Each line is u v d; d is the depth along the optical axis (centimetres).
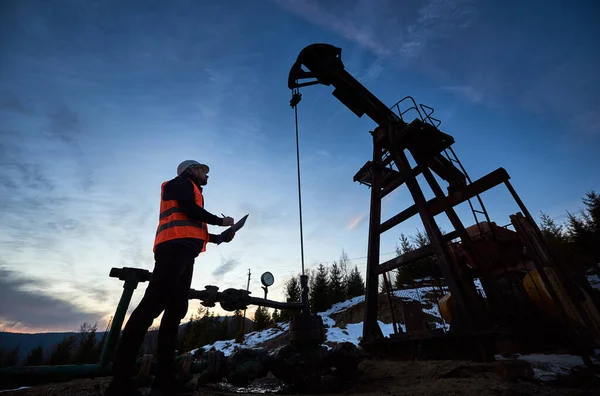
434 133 539
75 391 214
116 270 246
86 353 3231
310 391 238
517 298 444
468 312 390
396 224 572
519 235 358
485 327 371
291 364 242
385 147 666
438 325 1063
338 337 1565
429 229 475
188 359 249
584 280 344
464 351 347
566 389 224
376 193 653
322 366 265
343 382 267
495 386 225
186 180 215
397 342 452
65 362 3167
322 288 3155
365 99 650
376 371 350
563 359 304
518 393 213
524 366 257
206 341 3309
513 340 341
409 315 553
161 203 218
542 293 383
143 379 222
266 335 2166
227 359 275
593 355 298
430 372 290
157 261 188
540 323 407
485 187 423
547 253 327
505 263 477
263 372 255
